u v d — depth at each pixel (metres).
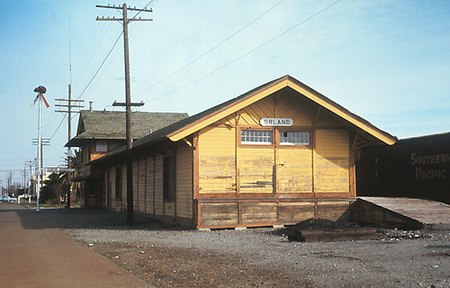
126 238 17.06
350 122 20.66
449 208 19.19
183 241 15.78
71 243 15.86
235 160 20.11
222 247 14.09
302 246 13.94
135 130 50.44
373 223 19.86
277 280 9.18
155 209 25.64
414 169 21.95
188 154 20.41
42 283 9.28
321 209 20.95
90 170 47.25
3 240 16.94
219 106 21.58
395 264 10.48
